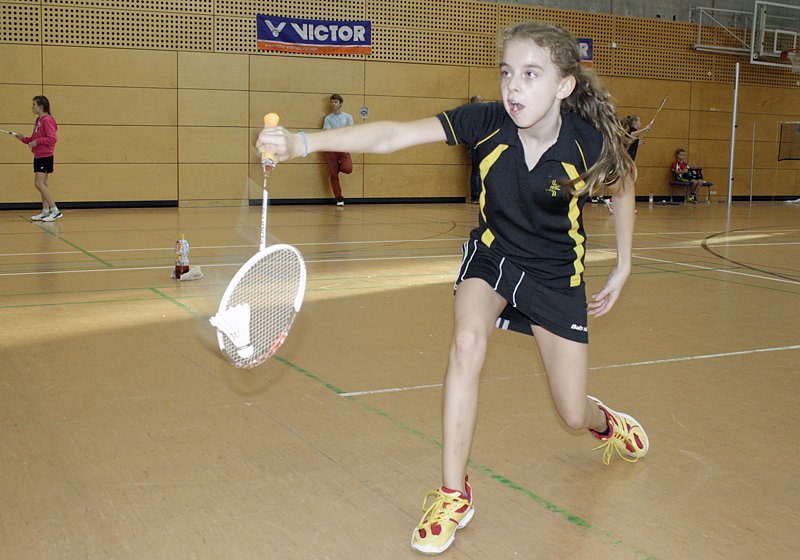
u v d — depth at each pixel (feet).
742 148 67.36
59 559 7.46
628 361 14.79
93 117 49.65
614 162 8.18
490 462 10.02
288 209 50.96
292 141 7.72
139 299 19.85
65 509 8.48
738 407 12.21
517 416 11.73
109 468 9.57
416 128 8.46
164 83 50.83
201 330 16.60
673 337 16.72
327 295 20.92
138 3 49.80
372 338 16.25
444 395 8.11
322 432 10.88
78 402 11.96
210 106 51.90
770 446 10.64
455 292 8.77
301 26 53.31
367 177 56.24
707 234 38.68
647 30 62.90
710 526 8.33
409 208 52.75
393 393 12.64
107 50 49.47
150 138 50.93
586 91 8.13
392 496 8.95
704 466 9.95
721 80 65.87
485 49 58.13
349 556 7.62
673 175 64.85
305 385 12.99
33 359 14.24
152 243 31.58
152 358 14.40
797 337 16.85
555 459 10.14
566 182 8.13
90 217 43.86
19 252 28.50
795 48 66.90
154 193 51.44
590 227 41.39
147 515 8.37
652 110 64.08
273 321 8.32
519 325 9.16
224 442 10.46
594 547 7.86
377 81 55.72
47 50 48.32
